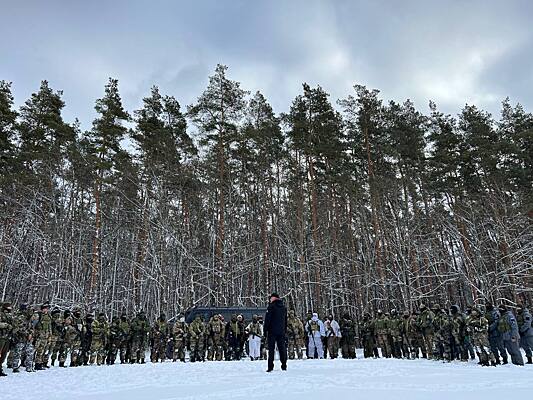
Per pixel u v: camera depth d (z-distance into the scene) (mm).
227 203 28984
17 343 10859
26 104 28453
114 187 26938
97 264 24328
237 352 15508
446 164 29188
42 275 25234
